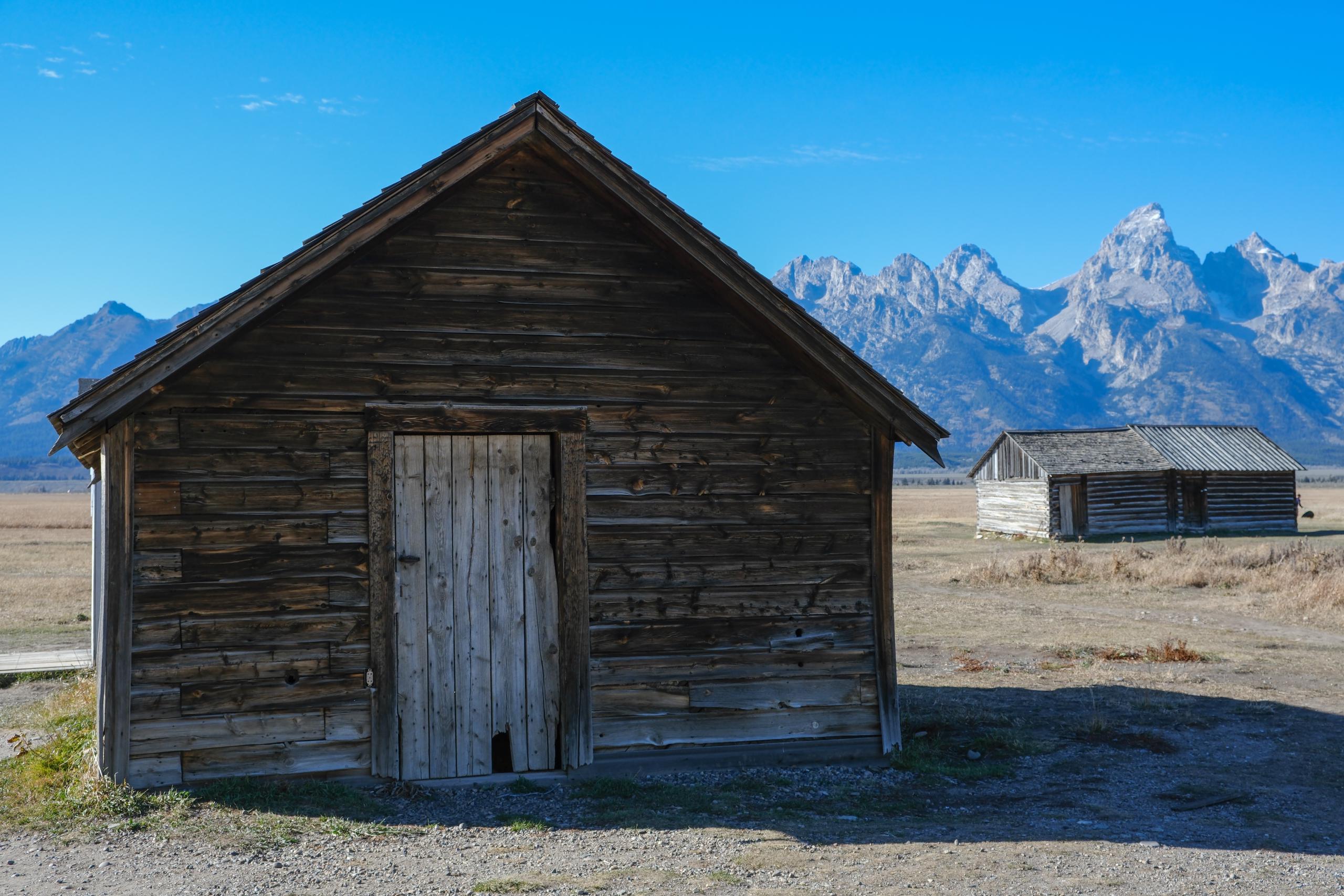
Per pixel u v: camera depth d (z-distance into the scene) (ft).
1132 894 19.29
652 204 28.27
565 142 27.78
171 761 25.55
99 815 23.72
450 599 27.94
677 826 23.88
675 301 29.94
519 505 28.73
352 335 27.43
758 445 30.37
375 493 27.25
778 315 29.01
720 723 29.55
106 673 25.21
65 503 371.97
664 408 29.71
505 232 28.76
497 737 28.63
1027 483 157.69
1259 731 35.06
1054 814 25.50
